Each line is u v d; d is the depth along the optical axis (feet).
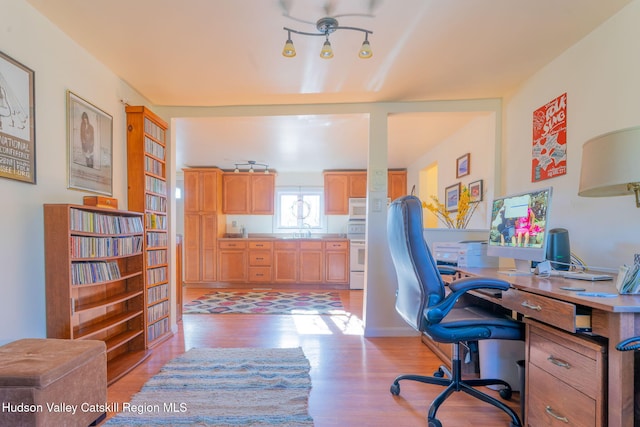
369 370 6.93
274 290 16.78
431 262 4.68
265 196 18.54
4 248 4.69
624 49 5.14
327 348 8.24
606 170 4.05
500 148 8.95
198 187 17.62
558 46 6.29
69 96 5.99
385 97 8.93
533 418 4.40
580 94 6.06
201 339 8.93
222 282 17.39
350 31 5.81
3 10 4.66
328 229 19.85
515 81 7.89
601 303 3.14
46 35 5.45
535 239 5.10
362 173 18.67
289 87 8.25
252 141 12.85
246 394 5.80
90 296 6.43
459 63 7.00
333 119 9.97
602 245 5.57
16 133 4.85
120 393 5.84
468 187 10.71
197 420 4.96
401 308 5.56
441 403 5.18
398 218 4.94
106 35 5.93
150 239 8.21
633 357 3.11
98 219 6.07
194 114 9.51
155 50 6.45
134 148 7.90
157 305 8.55
